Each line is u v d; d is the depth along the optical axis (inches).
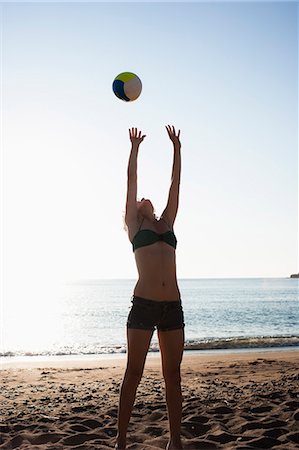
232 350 547.5
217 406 235.5
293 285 4722.0
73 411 236.8
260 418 216.5
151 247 165.5
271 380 313.6
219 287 4035.4
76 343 696.4
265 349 556.7
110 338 782.5
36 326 1008.9
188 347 580.4
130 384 161.8
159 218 177.6
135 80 207.0
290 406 235.1
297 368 367.9
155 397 262.4
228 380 318.0
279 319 1153.4
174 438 161.9
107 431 200.5
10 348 617.9
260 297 2261.3
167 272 164.1
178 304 165.2
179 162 185.5
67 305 1765.5
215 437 191.3
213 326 1000.2
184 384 303.4
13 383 315.0
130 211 172.1
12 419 220.1
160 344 166.1
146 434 197.5
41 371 368.5
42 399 262.8
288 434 191.2
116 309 1523.1
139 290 162.9
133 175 174.6
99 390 290.8
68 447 178.9
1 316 1273.4
